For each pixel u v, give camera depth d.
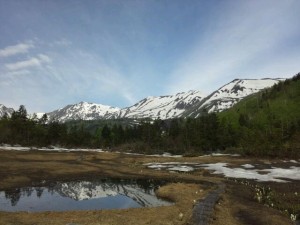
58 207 33.12
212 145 132.12
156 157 100.62
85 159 88.25
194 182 53.62
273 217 28.64
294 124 143.12
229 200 35.88
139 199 38.59
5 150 87.31
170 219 26.36
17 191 41.31
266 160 87.19
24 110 135.00
